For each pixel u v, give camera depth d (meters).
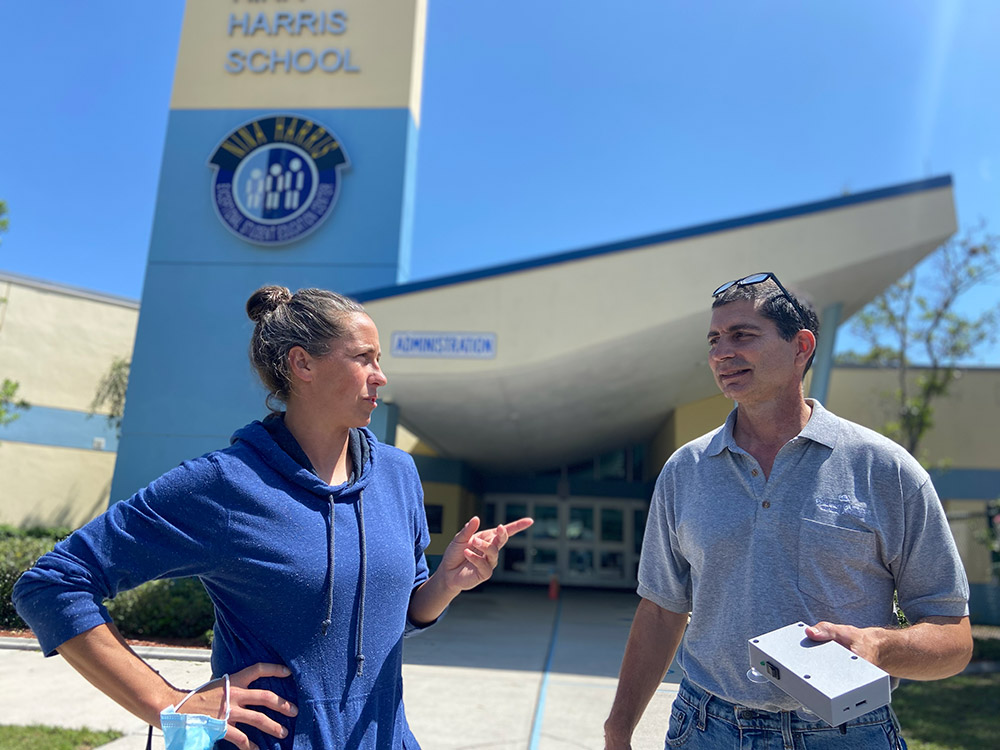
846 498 1.62
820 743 1.55
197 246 10.20
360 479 1.63
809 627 1.42
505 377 8.20
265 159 10.41
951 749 4.86
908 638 1.44
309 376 1.61
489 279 8.15
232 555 1.42
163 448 9.20
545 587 15.68
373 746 1.48
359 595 1.51
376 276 10.13
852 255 7.96
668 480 1.95
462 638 6.43
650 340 8.10
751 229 8.05
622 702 1.91
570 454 15.81
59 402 15.18
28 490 14.57
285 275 10.09
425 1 11.76
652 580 1.97
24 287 15.09
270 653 1.44
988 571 12.38
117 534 1.36
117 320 16.19
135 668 1.34
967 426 13.24
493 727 4.04
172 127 10.68
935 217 7.97
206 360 9.71
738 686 1.64
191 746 1.24
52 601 1.29
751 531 1.69
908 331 12.20
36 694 4.04
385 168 10.48
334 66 10.89
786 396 1.80
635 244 8.12
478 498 15.68
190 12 11.12
